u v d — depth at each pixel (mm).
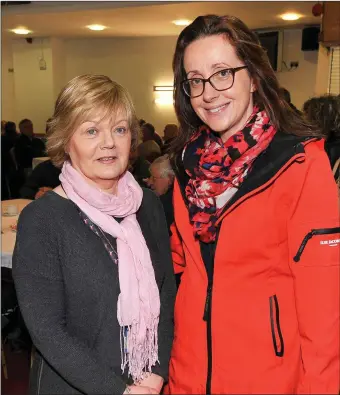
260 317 1154
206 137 1337
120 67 9250
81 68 9523
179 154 1403
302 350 1144
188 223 1275
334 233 1105
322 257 1105
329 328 1109
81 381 1130
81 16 6188
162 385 1310
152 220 1382
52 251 1140
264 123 1211
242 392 1161
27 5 5758
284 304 1161
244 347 1159
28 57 9555
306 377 1128
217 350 1181
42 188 3508
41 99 9664
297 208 1134
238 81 1185
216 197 1215
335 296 1111
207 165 1246
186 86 1267
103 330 1181
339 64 5395
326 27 4727
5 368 2654
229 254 1166
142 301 1230
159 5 5266
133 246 1239
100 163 1188
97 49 9328
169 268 1380
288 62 7711
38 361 1254
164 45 8797
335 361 1120
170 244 1446
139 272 1238
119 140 1203
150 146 5137
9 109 8422
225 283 1177
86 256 1162
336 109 2037
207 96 1186
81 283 1152
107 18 6398
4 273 2605
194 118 1396
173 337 1345
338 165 1765
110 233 1209
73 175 1200
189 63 1204
